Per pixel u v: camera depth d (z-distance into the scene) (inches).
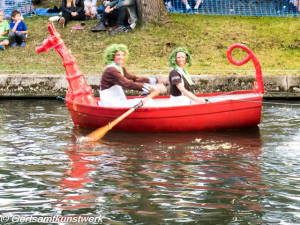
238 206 706.2
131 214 679.7
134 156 963.3
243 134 1147.3
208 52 1909.4
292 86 1614.2
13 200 730.2
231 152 988.6
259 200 727.1
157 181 811.4
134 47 1968.5
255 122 1202.6
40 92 1672.0
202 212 685.9
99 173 853.8
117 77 1192.2
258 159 934.4
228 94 1317.7
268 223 650.8
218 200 728.3
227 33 2041.1
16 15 2039.9
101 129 1103.6
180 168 880.9
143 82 1259.8
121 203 717.9
